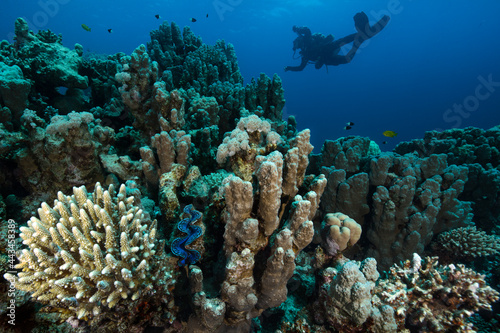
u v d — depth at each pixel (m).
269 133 4.16
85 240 2.39
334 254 3.76
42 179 4.38
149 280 2.54
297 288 4.29
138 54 4.99
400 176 5.30
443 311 3.12
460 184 5.16
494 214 6.46
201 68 8.62
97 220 2.62
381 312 2.75
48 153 4.04
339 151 6.12
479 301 3.11
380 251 4.87
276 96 7.67
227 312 2.92
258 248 2.95
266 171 2.48
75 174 4.34
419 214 4.57
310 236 2.69
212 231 3.75
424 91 89.94
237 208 2.62
